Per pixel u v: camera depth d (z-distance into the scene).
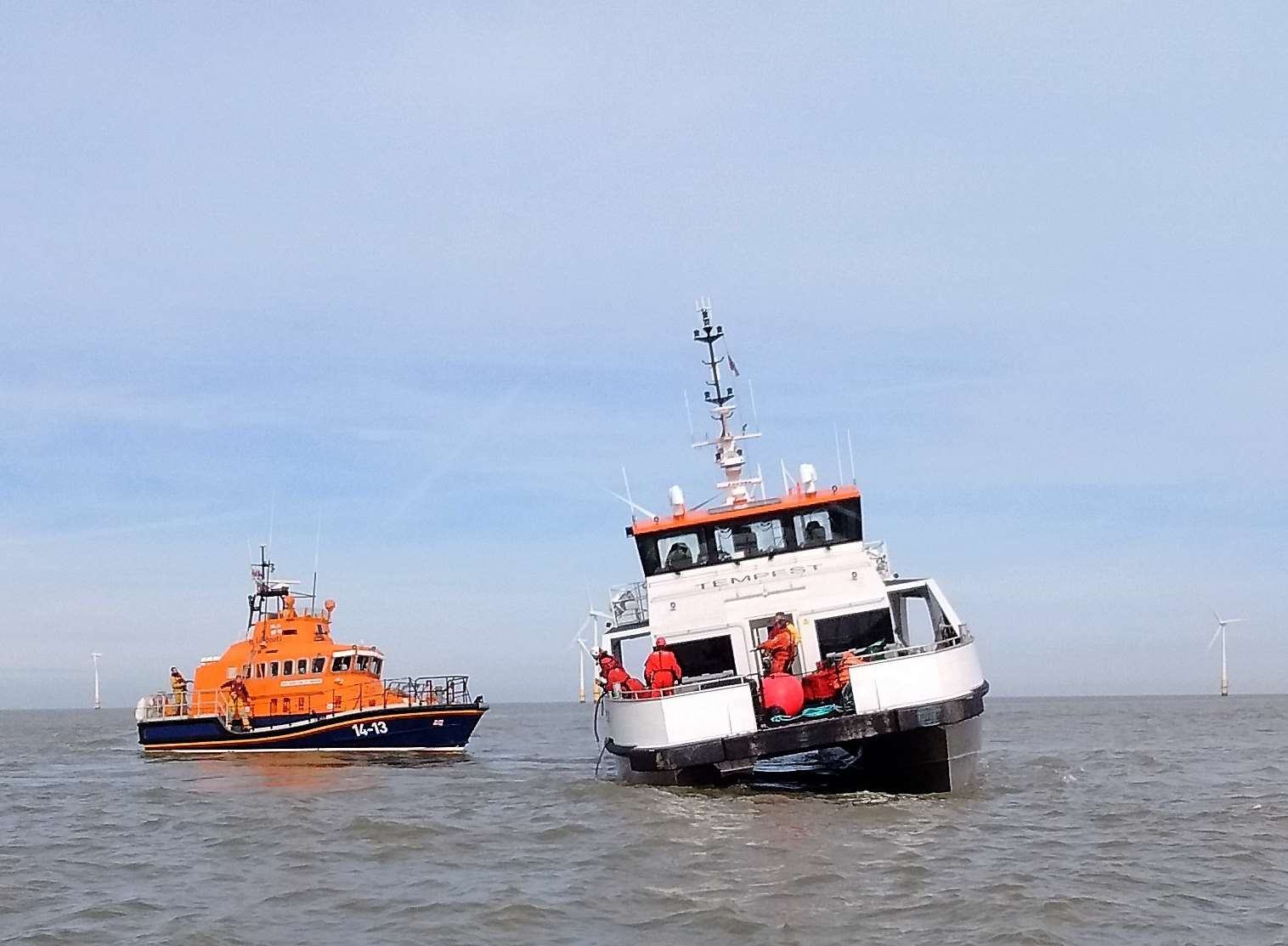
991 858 17.52
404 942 13.81
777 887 15.70
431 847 19.62
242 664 40.97
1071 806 23.53
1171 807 23.41
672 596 24.62
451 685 40.47
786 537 24.98
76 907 16.06
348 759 37.91
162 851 20.28
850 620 25.28
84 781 32.84
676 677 22.88
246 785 30.05
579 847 18.91
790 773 27.58
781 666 21.88
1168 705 148.88
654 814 21.14
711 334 28.80
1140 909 14.61
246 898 16.30
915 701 20.97
